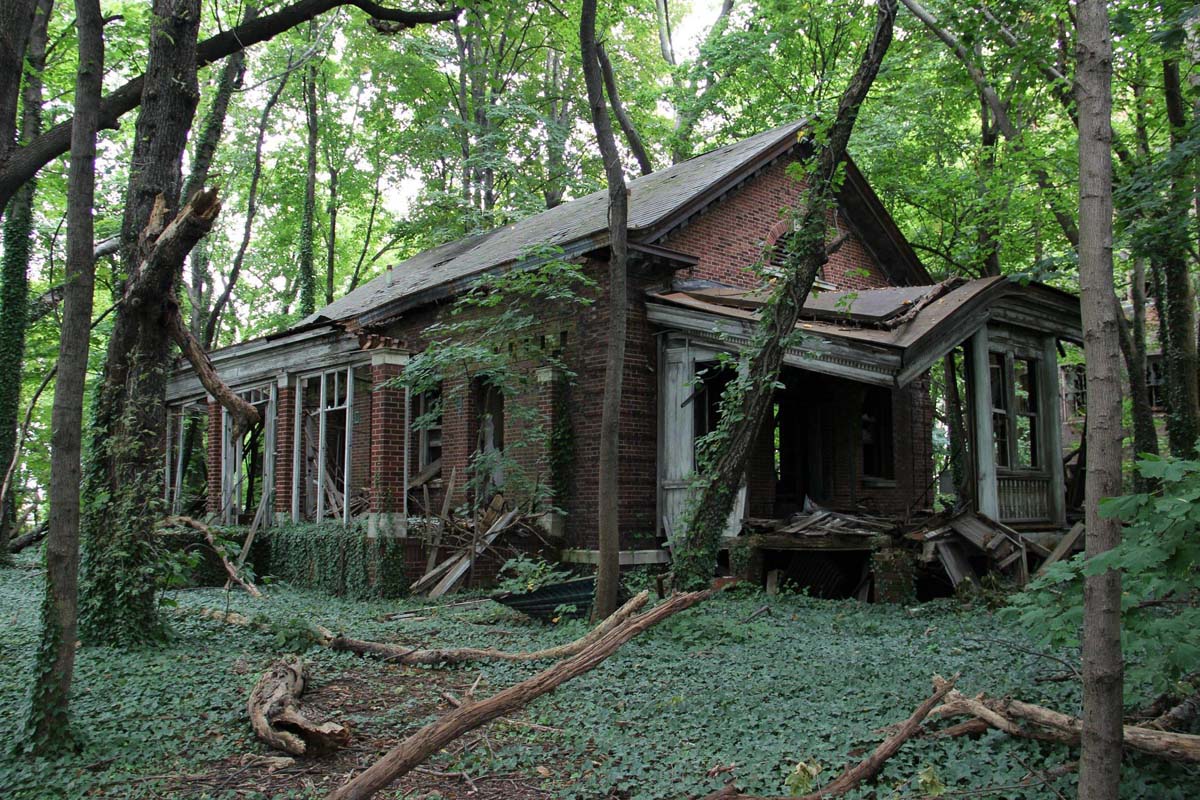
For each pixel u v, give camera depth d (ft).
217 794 16.49
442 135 92.02
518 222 72.49
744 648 28.71
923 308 38.86
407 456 48.70
